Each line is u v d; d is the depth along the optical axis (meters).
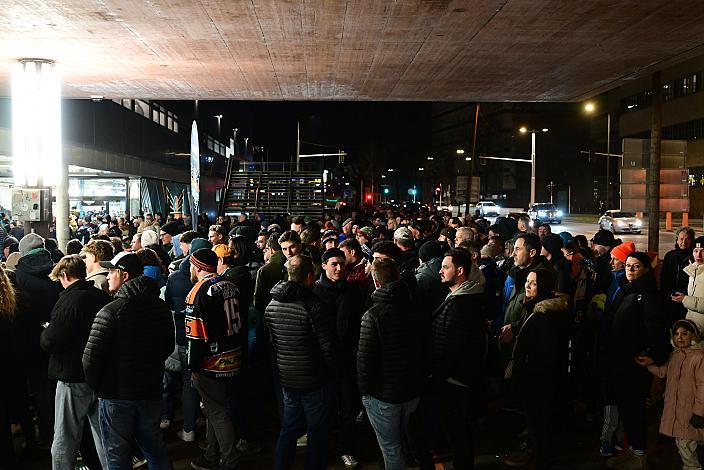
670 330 5.58
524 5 7.38
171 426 6.98
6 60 9.62
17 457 6.18
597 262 8.09
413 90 12.78
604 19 7.93
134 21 7.80
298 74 11.05
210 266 5.45
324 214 25.52
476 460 6.06
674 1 7.25
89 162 24.67
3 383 5.41
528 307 5.66
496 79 11.62
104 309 4.71
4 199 26.25
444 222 17.23
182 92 12.81
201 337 5.29
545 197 99.44
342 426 5.94
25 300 5.96
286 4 7.28
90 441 5.76
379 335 4.68
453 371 5.11
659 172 11.86
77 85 12.00
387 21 7.97
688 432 5.32
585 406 7.54
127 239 14.91
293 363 5.02
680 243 8.35
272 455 6.19
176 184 42.41
